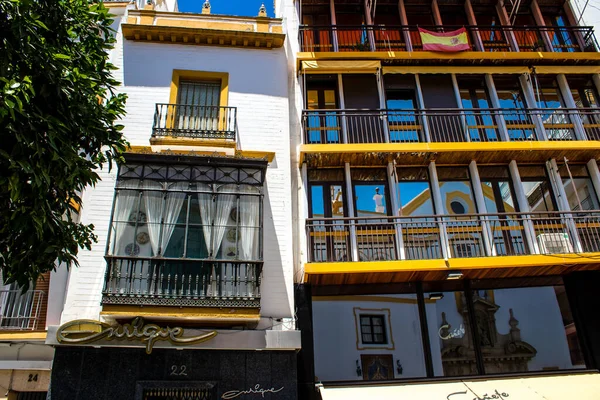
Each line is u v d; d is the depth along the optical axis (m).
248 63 12.35
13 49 6.23
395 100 13.02
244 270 9.58
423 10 14.39
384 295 10.88
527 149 11.70
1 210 6.41
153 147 10.96
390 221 11.39
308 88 12.95
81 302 9.41
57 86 6.62
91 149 7.54
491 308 10.92
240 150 11.23
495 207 11.81
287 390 9.16
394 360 10.21
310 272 10.12
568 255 10.48
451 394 9.47
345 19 14.13
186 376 9.01
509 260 10.41
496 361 10.35
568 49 14.06
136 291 9.09
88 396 8.65
